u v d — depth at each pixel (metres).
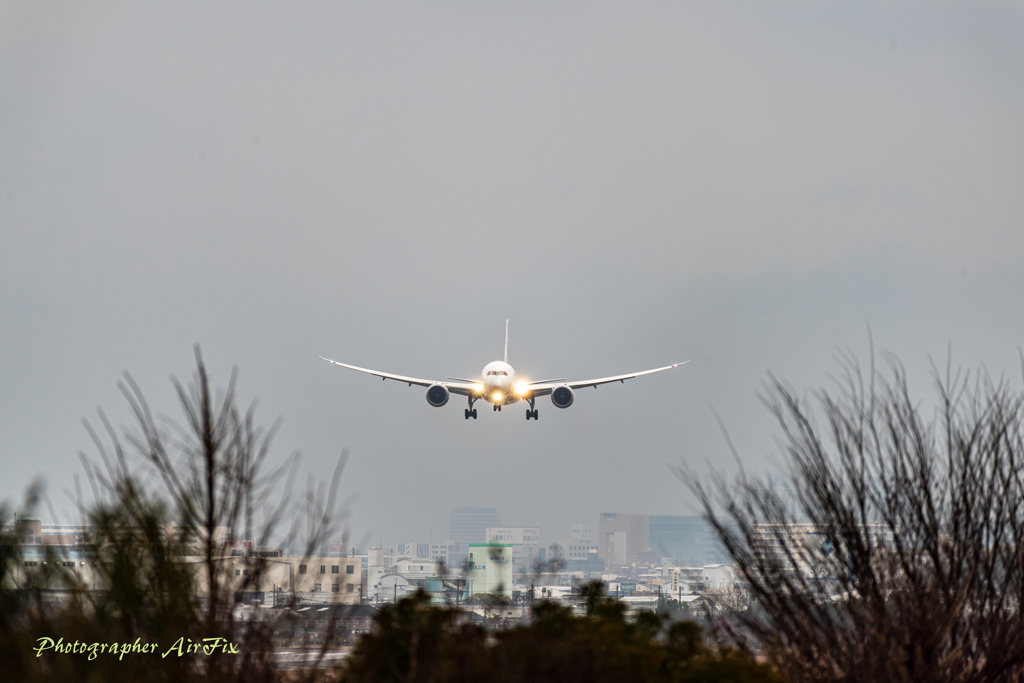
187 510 42.81
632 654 42.91
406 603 44.75
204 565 42.75
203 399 44.12
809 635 51.56
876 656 50.62
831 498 52.81
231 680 40.88
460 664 42.88
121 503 41.97
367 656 43.81
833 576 53.69
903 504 54.03
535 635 44.31
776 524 53.81
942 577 52.88
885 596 53.50
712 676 42.97
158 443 43.62
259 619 42.84
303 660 43.75
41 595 41.34
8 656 38.22
